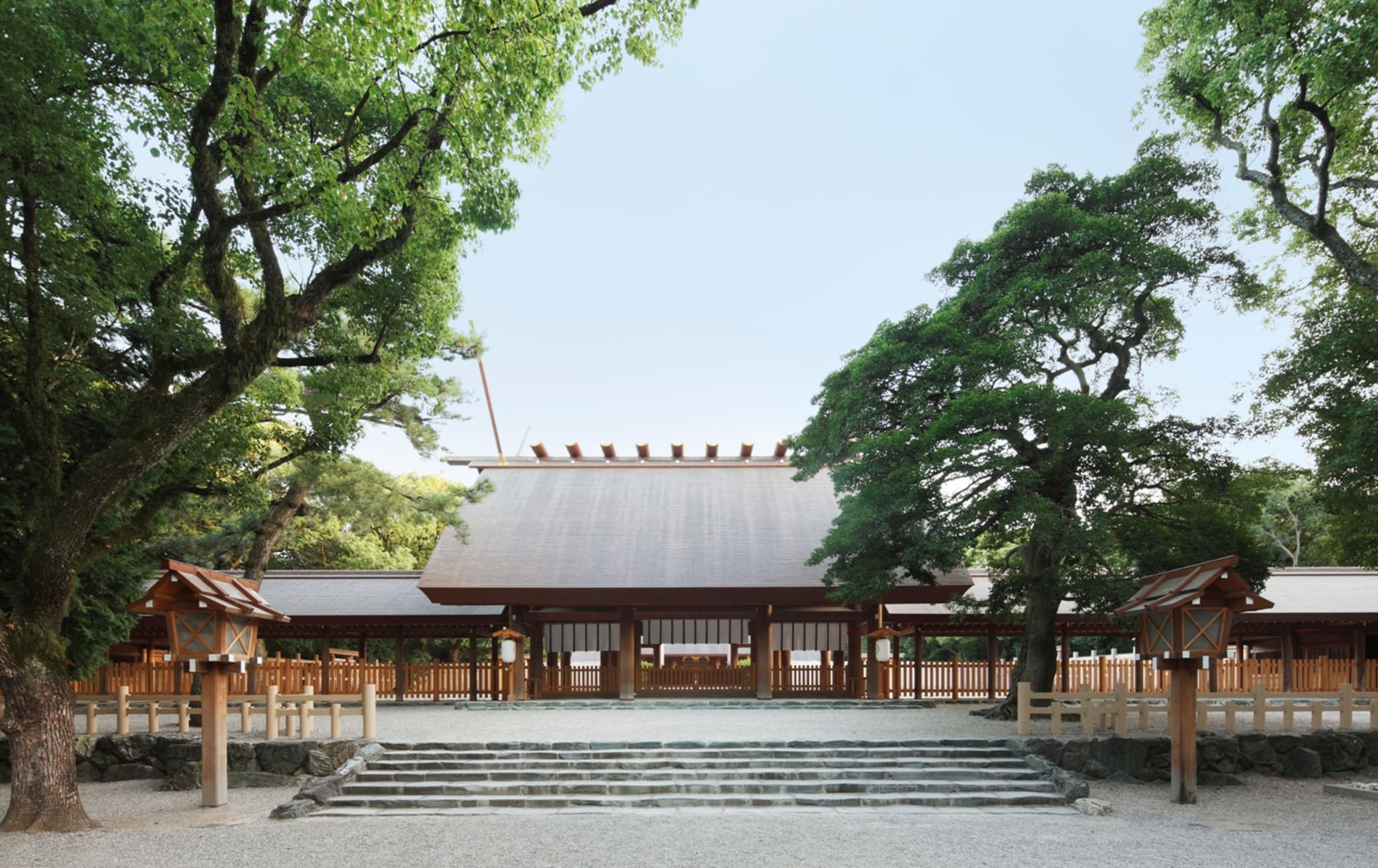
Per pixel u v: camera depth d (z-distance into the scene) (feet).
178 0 32.12
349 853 32.76
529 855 32.45
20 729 37.14
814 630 87.20
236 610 42.75
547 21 35.99
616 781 44.14
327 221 44.65
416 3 33.24
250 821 39.17
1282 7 44.96
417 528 127.03
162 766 49.62
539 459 104.42
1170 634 43.04
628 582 79.82
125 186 42.27
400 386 71.20
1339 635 91.66
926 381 60.80
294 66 34.09
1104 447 58.44
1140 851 33.35
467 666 84.69
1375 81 49.21
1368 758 50.31
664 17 39.88
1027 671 64.64
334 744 47.96
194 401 39.81
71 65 35.83
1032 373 58.34
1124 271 56.13
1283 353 57.82
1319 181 50.11
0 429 43.73
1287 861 32.09
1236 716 62.08
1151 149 62.59
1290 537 143.64
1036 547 65.51
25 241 38.88
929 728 56.44
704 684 85.46
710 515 91.66
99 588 53.31
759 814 39.88
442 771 44.88
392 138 39.99
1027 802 42.14
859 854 32.58
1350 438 51.19
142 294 43.83
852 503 66.54
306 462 70.13
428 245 46.26
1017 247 62.59
